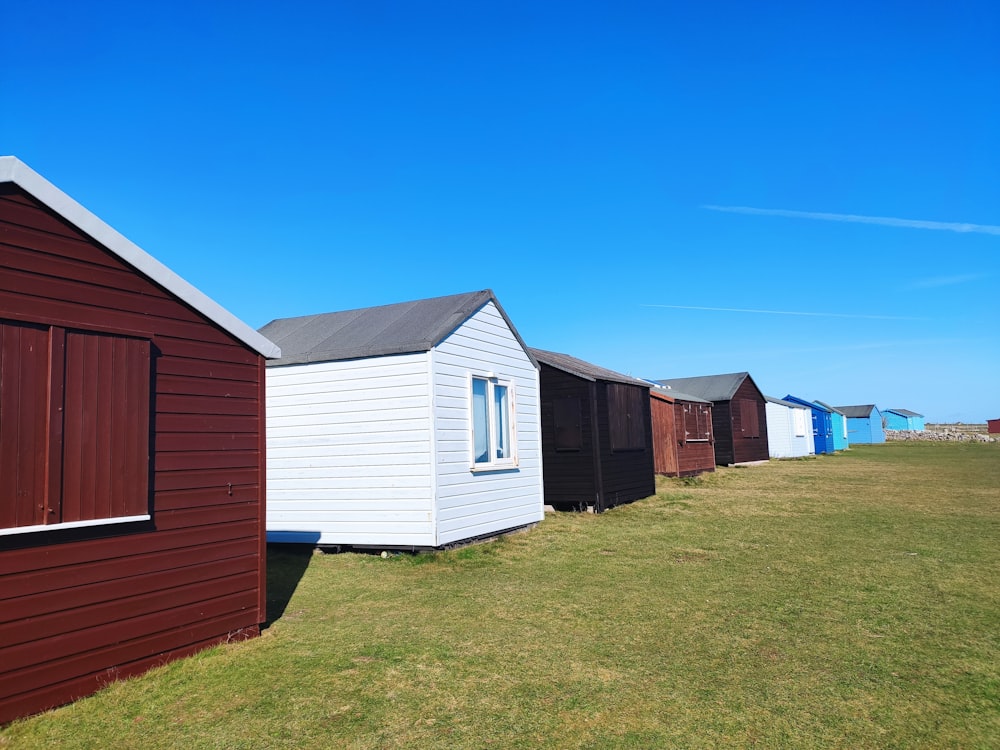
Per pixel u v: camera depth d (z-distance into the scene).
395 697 4.91
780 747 4.15
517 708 4.73
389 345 10.45
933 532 11.72
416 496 10.24
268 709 4.69
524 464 13.12
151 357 5.47
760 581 8.31
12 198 4.61
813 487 19.94
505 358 12.73
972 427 90.94
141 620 5.25
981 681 5.12
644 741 4.24
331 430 10.84
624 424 16.98
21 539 4.50
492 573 8.99
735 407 30.47
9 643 4.40
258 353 6.52
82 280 4.99
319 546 10.77
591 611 7.10
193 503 5.74
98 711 4.59
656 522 13.42
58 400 4.73
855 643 6.00
